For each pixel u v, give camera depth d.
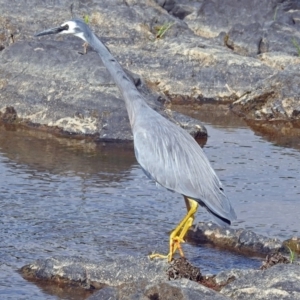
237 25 26.02
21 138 18.09
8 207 13.68
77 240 12.42
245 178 15.76
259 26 25.89
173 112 19.17
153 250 12.09
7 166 15.96
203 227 12.72
